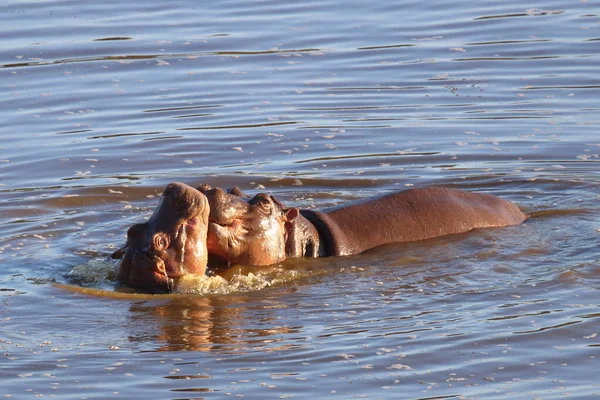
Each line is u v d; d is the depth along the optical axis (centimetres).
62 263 4881
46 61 8019
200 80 7725
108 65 7962
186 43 8438
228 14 9269
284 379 3591
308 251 4938
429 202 5288
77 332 4053
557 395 3447
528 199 5791
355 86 7588
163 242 4438
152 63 8019
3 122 6912
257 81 7694
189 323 4116
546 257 4847
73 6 9481
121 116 7031
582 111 7062
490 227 5309
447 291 4425
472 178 6100
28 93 7412
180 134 6738
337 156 6406
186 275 4478
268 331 4019
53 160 6319
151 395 3491
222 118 7019
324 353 3791
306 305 4300
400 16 9181
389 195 5316
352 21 9044
